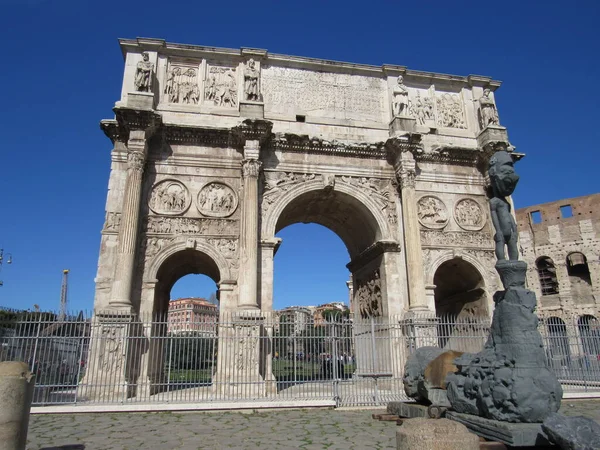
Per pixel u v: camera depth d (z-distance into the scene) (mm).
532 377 9727
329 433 12758
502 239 11641
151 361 22891
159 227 24391
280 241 25234
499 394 9703
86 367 20000
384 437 12055
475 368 10867
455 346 27406
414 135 27078
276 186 26203
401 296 25938
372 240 28609
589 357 22688
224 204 25406
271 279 24406
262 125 25250
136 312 22781
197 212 25062
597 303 47312
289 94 28359
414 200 26719
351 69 29625
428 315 24203
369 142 27641
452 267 29219
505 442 9062
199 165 25719
